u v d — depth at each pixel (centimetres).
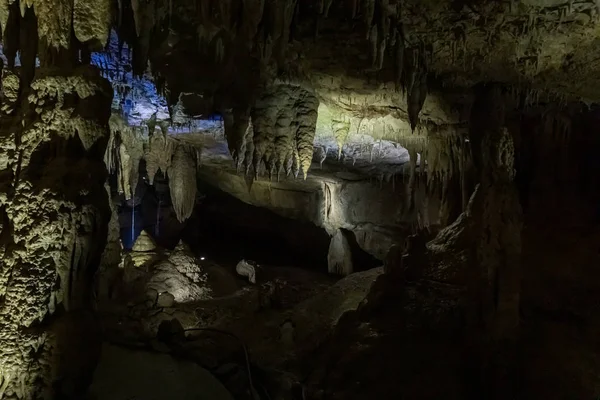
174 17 577
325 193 1616
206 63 673
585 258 830
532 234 893
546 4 524
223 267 1424
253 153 886
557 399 653
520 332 715
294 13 584
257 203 1695
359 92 765
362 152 1167
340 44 625
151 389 472
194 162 1206
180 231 1752
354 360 691
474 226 747
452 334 710
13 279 382
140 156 1062
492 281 693
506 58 662
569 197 934
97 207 418
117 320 712
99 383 454
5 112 430
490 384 657
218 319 970
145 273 1098
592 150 948
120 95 780
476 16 556
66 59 423
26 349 375
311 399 655
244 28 583
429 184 1083
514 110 896
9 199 402
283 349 838
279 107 770
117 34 584
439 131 940
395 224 1402
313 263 1775
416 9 552
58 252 396
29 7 432
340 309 998
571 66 680
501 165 724
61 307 403
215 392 511
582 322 749
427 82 752
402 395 642
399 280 808
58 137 413
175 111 851
